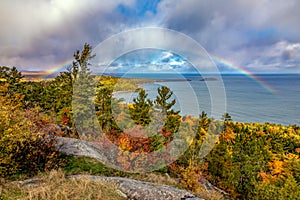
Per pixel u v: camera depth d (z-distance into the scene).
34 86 22.58
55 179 6.98
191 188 11.23
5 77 22.44
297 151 35.22
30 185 6.42
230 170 21.16
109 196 6.07
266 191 20.50
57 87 19.23
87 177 7.17
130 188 6.73
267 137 37.16
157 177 9.49
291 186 20.91
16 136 7.80
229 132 27.50
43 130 9.50
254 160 23.61
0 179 6.96
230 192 19.88
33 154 8.60
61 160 9.40
